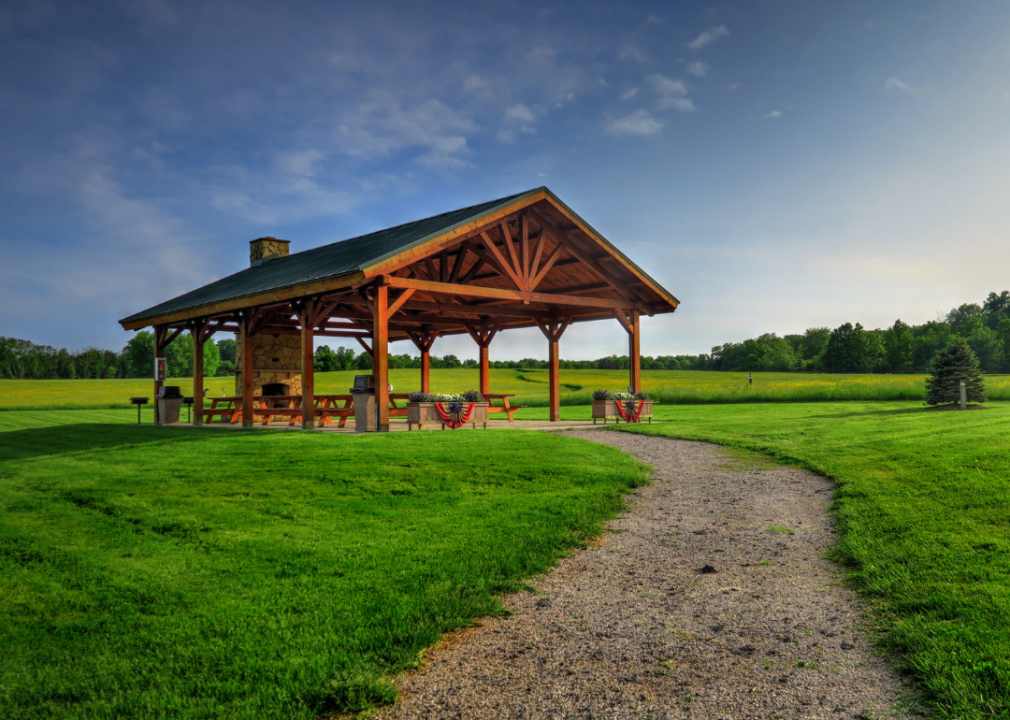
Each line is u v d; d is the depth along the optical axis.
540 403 30.39
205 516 7.14
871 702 3.14
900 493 7.30
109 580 5.23
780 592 4.85
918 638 3.72
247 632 4.15
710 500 8.05
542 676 3.57
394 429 14.38
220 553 5.88
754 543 6.18
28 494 8.59
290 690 3.37
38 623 4.44
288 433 13.62
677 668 3.62
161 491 8.34
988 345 80.44
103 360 105.62
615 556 5.93
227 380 66.25
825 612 4.39
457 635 4.20
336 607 4.54
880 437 11.75
